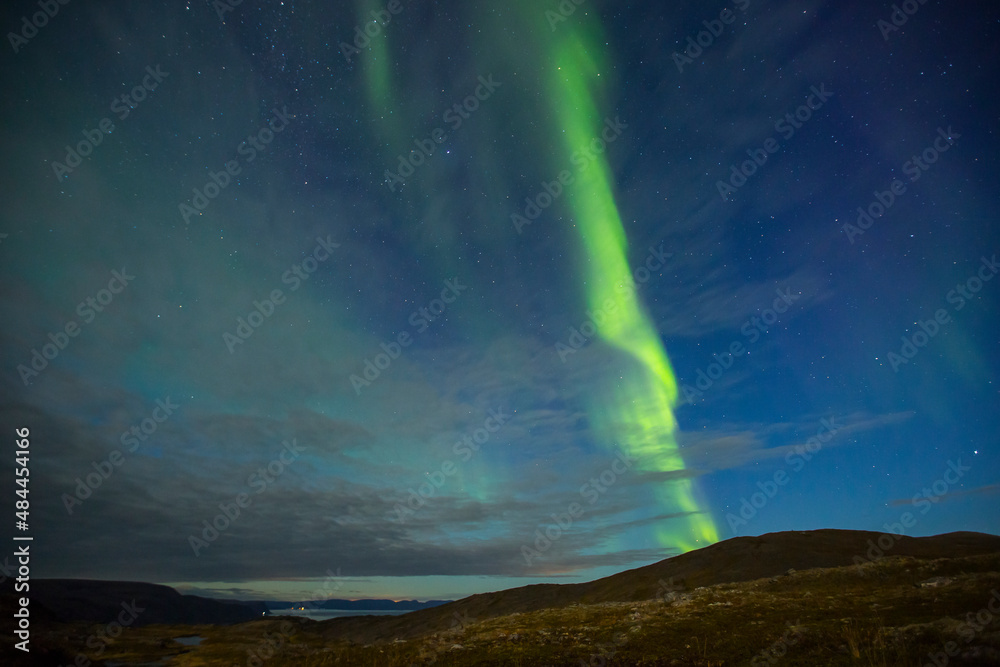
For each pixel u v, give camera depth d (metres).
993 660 14.68
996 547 77.62
